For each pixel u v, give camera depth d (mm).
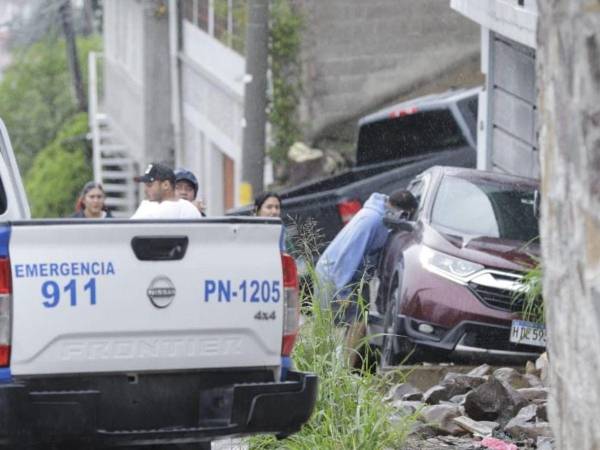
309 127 59781
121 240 18219
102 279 18125
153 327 18391
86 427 17844
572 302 13312
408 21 60000
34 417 17641
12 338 17766
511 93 42625
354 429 21359
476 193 33125
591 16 12438
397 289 31250
